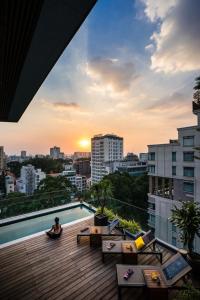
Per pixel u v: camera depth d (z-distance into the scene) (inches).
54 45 90.5
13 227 325.4
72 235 265.9
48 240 250.7
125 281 148.6
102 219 286.7
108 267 192.1
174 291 160.6
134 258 193.3
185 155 827.4
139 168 2773.1
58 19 73.2
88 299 151.8
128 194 1338.6
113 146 4271.7
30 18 78.0
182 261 159.6
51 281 172.7
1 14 76.5
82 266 194.1
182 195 848.3
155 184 962.7
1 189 2433.6
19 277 177.9
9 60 111.3
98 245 235.1
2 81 142.4
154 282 146.1
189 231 182.9
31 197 372.5
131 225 273.7
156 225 271.7
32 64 109.0
